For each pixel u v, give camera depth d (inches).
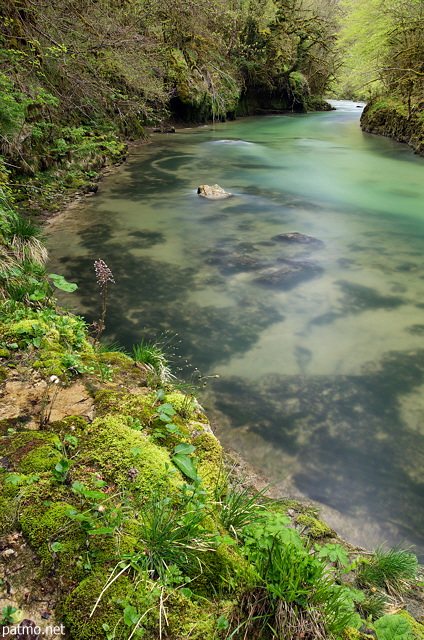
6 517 76.9
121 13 492.4
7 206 262.2
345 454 142.1
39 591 67.2
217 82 973.2
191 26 677.9
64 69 391.2
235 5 874.8
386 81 924.6
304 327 214.1
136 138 746.2
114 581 69.0
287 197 456.4
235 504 92.6
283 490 128.0
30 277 193.5
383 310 231.6
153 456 96.0
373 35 869.8
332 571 96.3
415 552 112.1
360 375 179.9
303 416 157.4
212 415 156.3
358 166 612.4
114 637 62.5
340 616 73.5
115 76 521.3
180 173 549.0
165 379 159.3
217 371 180.1
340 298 243.6
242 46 1078.4
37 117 406.6
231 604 71.4
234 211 404.5
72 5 386.9
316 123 1094.4
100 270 163.0
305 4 1302.9
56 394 112.0
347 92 1779.0
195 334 206.4
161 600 67.8
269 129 980.6
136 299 238.7
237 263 287.4
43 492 82.1
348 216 398.3
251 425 152.4
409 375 180.2
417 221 388.2
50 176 415.5
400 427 153.9
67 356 132.2
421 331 212.4
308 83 1428.4
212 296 243.4
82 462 92.0
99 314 222.2
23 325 142.3
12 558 71.1
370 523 119.2
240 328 212.1
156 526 76.7
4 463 88.9
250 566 77.2
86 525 76.5
